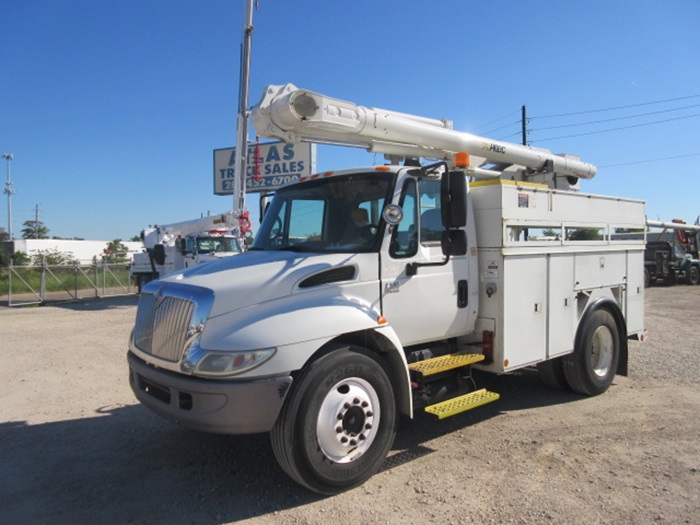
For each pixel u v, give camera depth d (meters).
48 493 3.92
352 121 5.42
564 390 6.50
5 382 7.20
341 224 4.57
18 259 34.84
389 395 4.09
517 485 3.93
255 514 3.56
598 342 6.45
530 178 7.87
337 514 3.54
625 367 6.75
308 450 3.61
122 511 3.64
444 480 4.04
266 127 5.40
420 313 4.57
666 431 5.04
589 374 6.11
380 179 4.49
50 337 11.10
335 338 4.02
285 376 3.53
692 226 29.38
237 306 3.70
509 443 4.80
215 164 26.92
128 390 6.80
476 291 5.12
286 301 3.83
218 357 3.51
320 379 3.67
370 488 3.93
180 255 22.38
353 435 3.86
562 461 4.37
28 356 9.00
